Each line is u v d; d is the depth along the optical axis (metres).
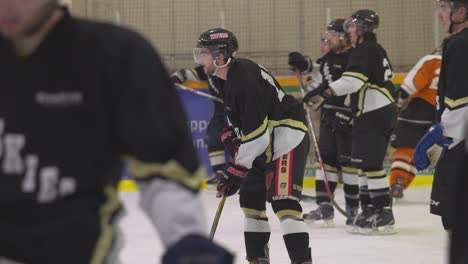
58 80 3.30
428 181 19.92
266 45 21.25
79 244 3.26
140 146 3.31
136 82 3.33
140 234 13.45
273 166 9.14
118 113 3.35
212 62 8.85
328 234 13.49
